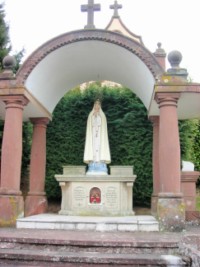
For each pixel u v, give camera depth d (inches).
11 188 423.5
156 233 364.5
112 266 267.1
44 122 565.9
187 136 626.8
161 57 569.0
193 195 528.4
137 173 618.5
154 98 443.8
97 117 575.2
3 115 553.9
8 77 447.5
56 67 510.3
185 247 275.1
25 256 280.8
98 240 298.8
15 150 432.8
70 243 298.2
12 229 387.9
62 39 466.6
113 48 478.3
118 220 410.3
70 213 506.9
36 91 500.1
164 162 413.4
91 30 465.7
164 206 397.4
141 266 266.5
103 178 509.4
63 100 664.4
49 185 634.8
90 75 579.8
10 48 677.9
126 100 647.8
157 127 549.3
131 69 511.8
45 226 396.5
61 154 644.1
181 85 421.7
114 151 632.4
